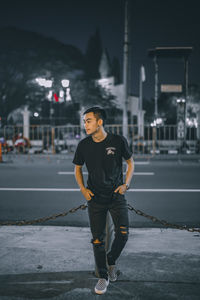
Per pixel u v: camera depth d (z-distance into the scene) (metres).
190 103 50.66
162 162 16.41
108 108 55.00
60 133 27.25
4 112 51.31
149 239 4.73
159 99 53.91
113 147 3.13
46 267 3.69
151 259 3.93
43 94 51.28
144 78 31.22
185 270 3.60
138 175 12.23
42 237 4.83
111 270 3.30
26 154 21.03
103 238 3.25
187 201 7.93
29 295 3.06
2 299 2.99
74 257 3.99
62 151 22.67
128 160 3.30
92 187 3.21
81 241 4.63
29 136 25.44
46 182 10.70
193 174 12.47
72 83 54.06
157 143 25.67
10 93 51.72
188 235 4.95
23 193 8.94
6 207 7.34
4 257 3.99
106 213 3.27
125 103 19.77
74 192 9.06
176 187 9.79
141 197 8.40
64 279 3.39
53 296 3.04
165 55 24.66
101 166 3.12
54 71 53.00
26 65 51.81
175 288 3.20
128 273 3.53
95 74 64.06
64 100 22.27
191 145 25.16
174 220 6.25
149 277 3.43
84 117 3.13
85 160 3.19
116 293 3.10
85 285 3.26
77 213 6.77
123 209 3.21
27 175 12.25
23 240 4.68
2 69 51.50
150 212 6.88
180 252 4.16
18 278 3.42
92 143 3.16
